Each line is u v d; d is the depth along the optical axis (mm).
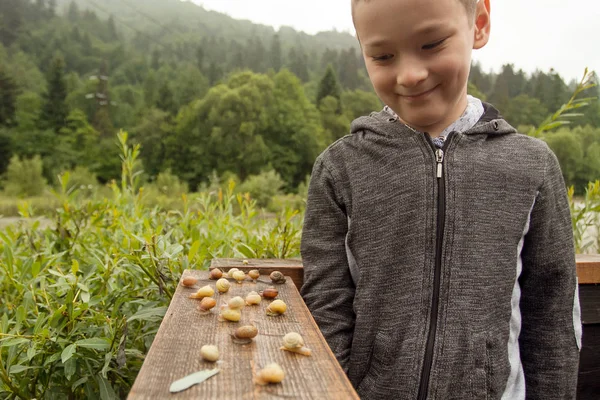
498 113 663
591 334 744
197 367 326
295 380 313
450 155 591
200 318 435
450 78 549
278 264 680
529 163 601
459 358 542
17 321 568
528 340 633
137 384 298
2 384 569
